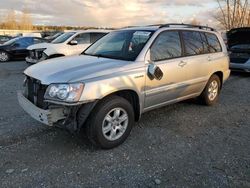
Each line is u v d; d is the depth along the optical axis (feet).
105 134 13.00
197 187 10.42
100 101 12.72
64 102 11.66
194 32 18.49
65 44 37.42
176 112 18.94
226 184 10.64
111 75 12.91
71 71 12.73
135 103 14.53
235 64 33.86
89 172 11.27
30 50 39.24
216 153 13.08
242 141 14.51
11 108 19.17
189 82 17.54
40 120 12.31
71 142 13.89
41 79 12.54
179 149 13.41
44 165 11.71
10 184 10.36
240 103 21.65
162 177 11.01
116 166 11.76
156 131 15.55
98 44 17.67
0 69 39.70
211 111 19.40
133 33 16.43
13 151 12.84
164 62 15.51
